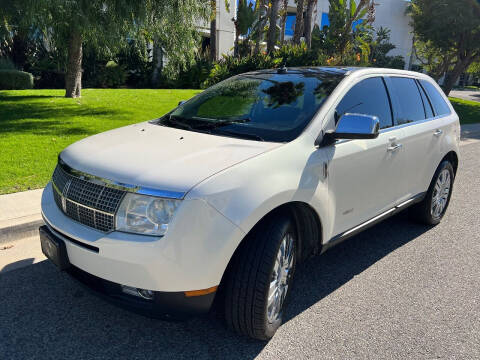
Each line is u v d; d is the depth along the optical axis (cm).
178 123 352
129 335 286
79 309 312
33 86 1916
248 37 2659
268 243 258
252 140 299
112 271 241
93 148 295
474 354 284
